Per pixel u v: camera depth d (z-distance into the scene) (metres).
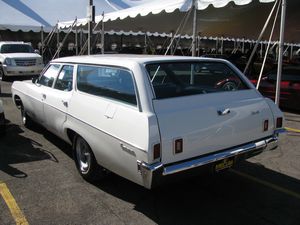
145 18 14.88
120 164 3.69
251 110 4.07
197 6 10.23
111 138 3.74
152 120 3.31
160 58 4.10
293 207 3.95
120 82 3.87
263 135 4.23
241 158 3.99
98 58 4.53
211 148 3.71
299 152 5.89
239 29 19.20
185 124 3.49
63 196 4.14
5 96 11.50
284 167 5.18
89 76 4.44
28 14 20.30
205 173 3.70
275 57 22.20
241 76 4.55
